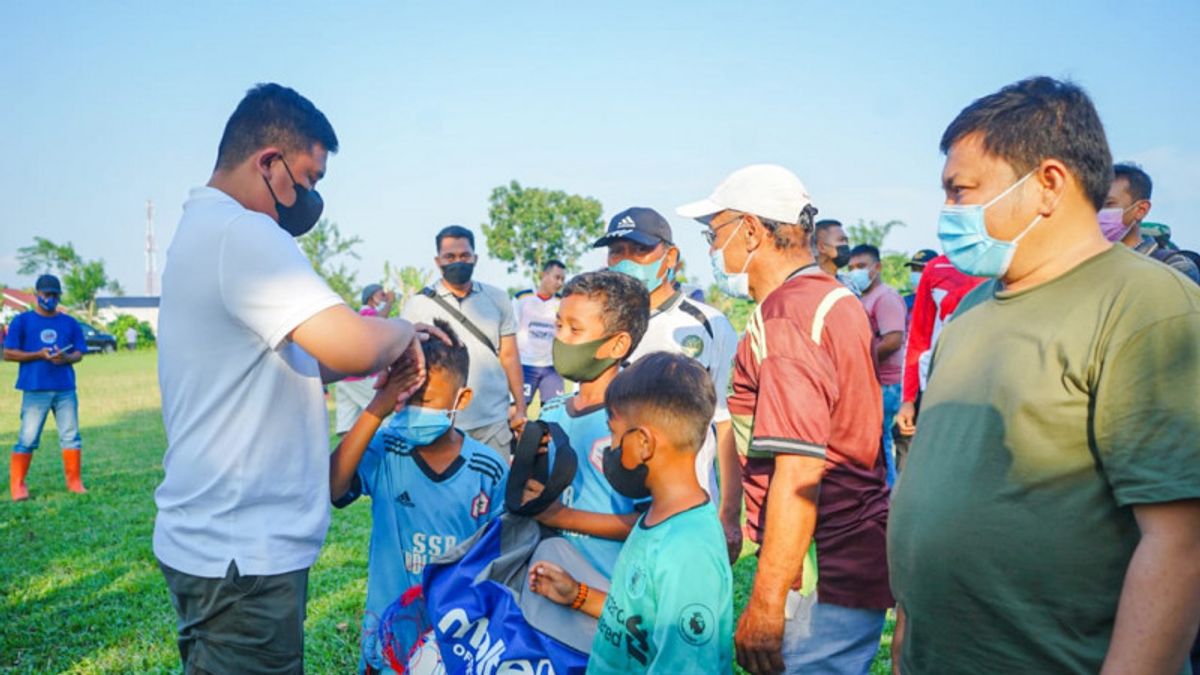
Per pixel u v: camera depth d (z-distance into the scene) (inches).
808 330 108.7
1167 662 65.8
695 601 89.7
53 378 350.6
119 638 196.5
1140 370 68.6
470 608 104.5
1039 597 74.2
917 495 83.4
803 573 113.9
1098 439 71.1
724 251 123.3
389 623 118.6
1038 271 79.6
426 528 126.2
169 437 108.6
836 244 273.4
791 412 105.5
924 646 82.3
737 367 119.0
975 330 83.7
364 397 374.0
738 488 141.3
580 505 114.6
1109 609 72.4
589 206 2156.7
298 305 99.7
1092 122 78.0
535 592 104.0
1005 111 79.4
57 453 473.4
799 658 114.5
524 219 2126.0
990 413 78.0
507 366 263.4
